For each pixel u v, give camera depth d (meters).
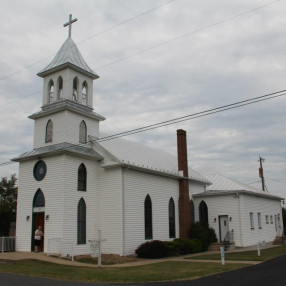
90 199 28.23
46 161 27.67
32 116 30.69
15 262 21.06
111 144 31.64
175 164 38.41
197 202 38.34
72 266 20.69
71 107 28.98
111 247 27.41
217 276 17.02
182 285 14.38
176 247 29.53
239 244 35.34
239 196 36.19
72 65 30.27
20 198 28.67
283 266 20.22
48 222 26.19
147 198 30.98
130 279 15.97
